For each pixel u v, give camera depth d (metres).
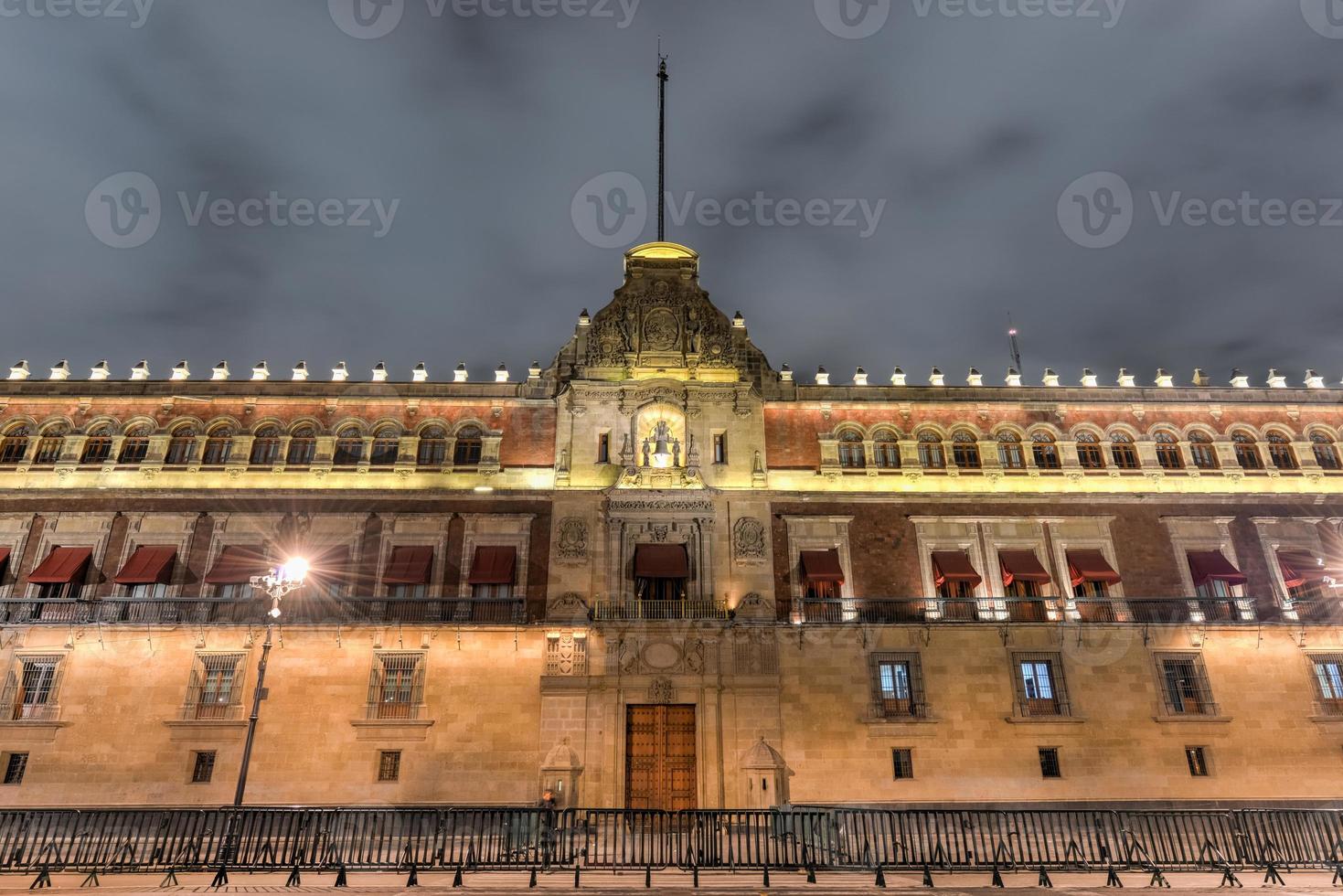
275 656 36.50
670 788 35.53
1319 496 41.81
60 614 37.12
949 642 37.84
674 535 39.47
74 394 41.53
